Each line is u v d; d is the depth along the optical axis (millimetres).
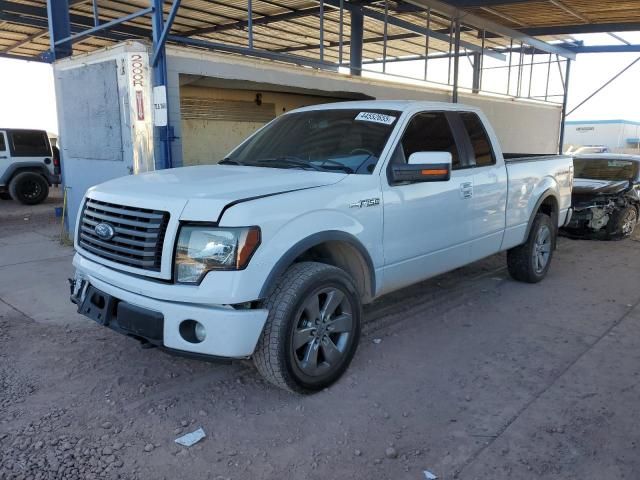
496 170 5367
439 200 4598
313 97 13375
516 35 14445
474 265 7289
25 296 5832
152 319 3254
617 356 4348
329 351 3721
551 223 6512
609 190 9180
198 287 3176
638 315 5340
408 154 4406
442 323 5062
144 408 3498
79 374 3971
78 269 3842
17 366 4098
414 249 4438
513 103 16500
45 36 16234
